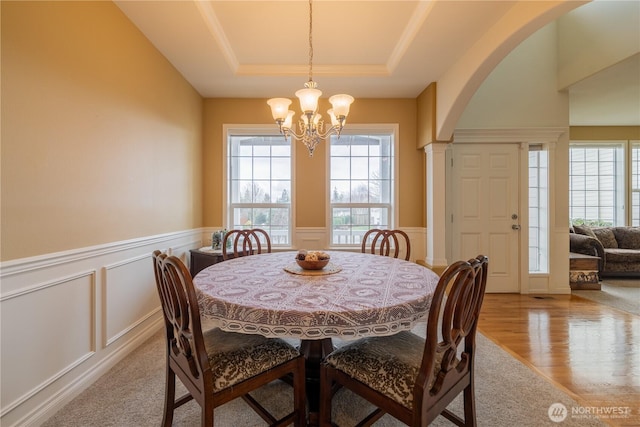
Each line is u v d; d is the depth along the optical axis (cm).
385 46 257
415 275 162
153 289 243
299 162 360
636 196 520
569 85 349
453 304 104
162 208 258
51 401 149
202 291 132
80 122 167
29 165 137
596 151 526
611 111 444
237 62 282
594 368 197
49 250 148
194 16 205
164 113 260
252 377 121
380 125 358
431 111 315
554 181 366
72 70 161
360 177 370
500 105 364
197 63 270
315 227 361
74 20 162
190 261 312
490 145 366
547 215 367
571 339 240
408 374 111
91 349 176
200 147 343
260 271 170
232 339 134
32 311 140
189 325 118
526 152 363
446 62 271
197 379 114
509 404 160
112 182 193
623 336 246
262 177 368
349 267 182
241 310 115
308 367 166
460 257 365
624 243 474
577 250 436
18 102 132
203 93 340
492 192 366
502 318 287
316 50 263
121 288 203
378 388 113
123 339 205
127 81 208
